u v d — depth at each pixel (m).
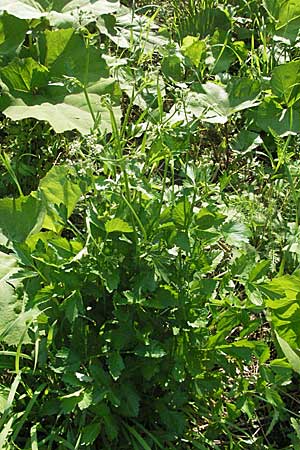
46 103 2.49
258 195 2.50
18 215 2.06
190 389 1.89
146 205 1.92
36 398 1.85
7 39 2.60
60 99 2.51
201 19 3.05
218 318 1.91
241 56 2.92
